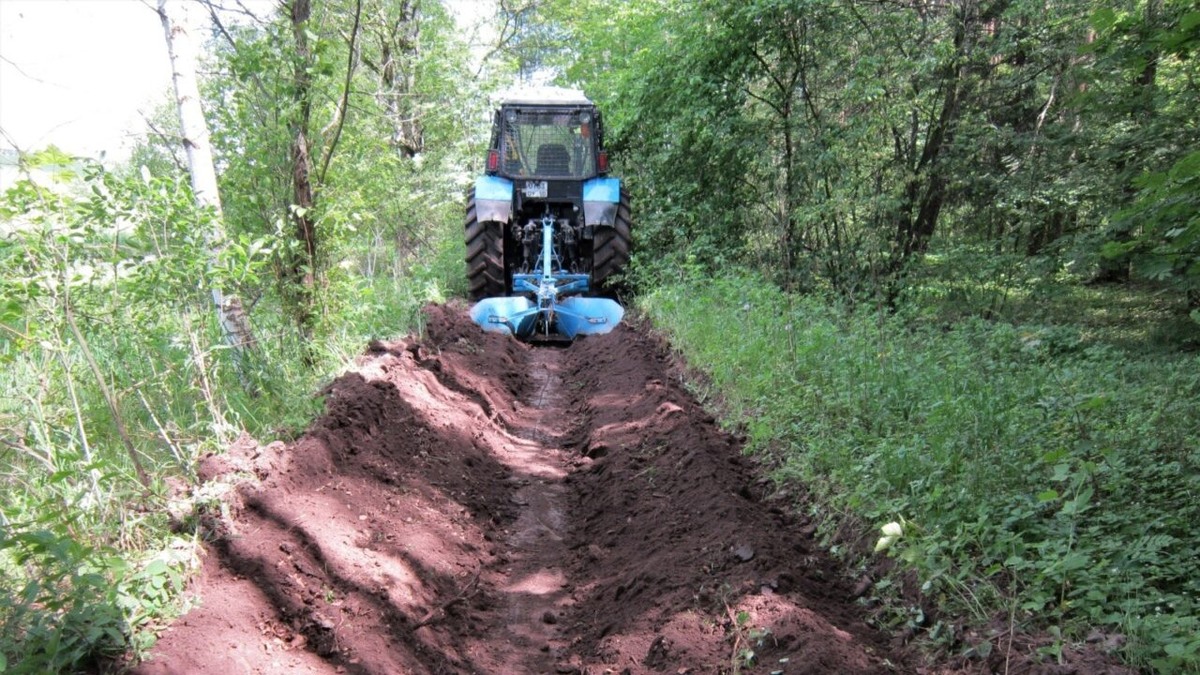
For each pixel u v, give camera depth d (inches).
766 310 334.6
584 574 183.0
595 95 764.6
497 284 452.8
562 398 316.2
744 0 458.6
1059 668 111.1
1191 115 361.1
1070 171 459.8
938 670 122.1
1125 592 126.2
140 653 118.0
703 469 196.5
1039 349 306.0
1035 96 523.2
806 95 481.7
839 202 447.8
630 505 201.8
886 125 466.3
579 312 395.5
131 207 160.9
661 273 443.2
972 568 136.8
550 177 453.7
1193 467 172.6
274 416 206.8
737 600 141.6
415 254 602.5
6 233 150.0
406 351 278.7
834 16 465.4
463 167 627.5
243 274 177.3
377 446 206.4
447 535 187.3
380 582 155.7
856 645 128.6
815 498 184.1
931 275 479.2
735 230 522.6
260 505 161.5
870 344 269.1
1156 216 171.9
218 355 194.4
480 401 278.4
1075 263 442.3
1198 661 106.7
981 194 527.5
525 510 217.0
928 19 493.4
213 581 141.3
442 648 150.3
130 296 172.7
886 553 154.0
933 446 181.9
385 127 495.8
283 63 246.5
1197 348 404.5
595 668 141.0
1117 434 183.3
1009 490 161.8
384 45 621.3
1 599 110.8
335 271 259.9
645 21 628.1
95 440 165.8
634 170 559.2
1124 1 335.0
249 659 127.1
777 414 223.3
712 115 490.3
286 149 245.6
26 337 149.7
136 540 141.7
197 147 214.2
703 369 288.2
